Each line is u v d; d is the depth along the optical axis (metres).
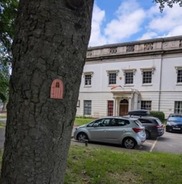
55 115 2.32
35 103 2.28
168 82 34.25
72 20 2.33
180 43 33.47
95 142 15.73
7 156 2.37
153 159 8.40
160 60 34.78
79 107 40.81
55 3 2.28
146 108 35.59
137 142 14.52
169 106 34.06
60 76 2.31
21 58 2.32
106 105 38.53
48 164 2.33
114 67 38.22
